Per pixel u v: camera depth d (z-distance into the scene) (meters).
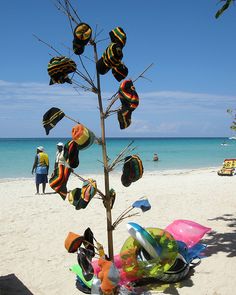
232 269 5.82
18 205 12.13
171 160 40.62
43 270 6.28
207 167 31.48
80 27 3.95
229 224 8.67
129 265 5.20
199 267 5.94
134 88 4.03
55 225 9.30
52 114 4.01
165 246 5.12
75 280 5.81
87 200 4.07
